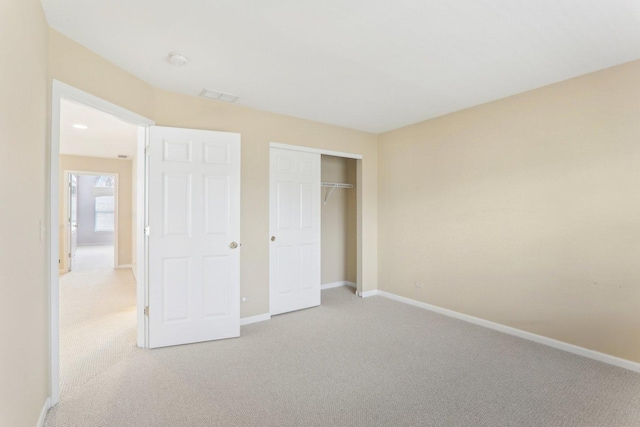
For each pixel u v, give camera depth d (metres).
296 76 2.79
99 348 2.90
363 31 2.12
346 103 3.46
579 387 2.27
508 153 3.25
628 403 2.08
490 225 3.40
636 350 2.48
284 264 3.94
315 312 3.96
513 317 3.22
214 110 3.34
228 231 3.17
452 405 2.07
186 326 2.99
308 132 4.06
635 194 2.48
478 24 2.04
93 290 5.02
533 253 3.07
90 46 2.27
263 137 3.69
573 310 2.81
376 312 3.96
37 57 1.75
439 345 2.98
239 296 3.21
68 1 1.79
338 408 2.03
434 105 3.53
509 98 3.25
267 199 3.72
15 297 1.41
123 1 1.80
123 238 6.98
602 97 2.64
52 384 2.05
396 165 4.47
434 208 3.97
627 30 2.10
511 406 2.05
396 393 2.20
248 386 2.28
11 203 1.35
